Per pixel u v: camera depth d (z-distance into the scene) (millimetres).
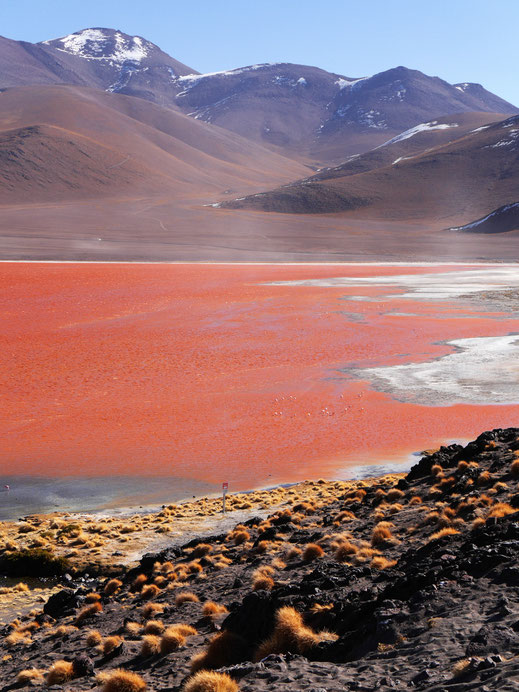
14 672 13656
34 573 23891
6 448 41438
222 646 10234
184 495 33844
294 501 29922
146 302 99875
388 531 17375
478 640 7125
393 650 7797
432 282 131250
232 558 20141
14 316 86938
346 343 73375
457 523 16359
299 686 7297
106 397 52938
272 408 49969
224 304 99312
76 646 14484
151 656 11828
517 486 19062
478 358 65500
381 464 37688
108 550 25422
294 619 9617
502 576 9523
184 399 52469
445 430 43938
